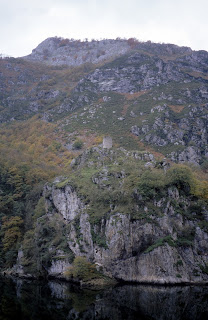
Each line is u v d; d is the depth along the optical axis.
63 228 74.62
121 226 64.38
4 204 92.44
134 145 126.00
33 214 86.69
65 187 79.00
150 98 161.25
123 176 76.31
